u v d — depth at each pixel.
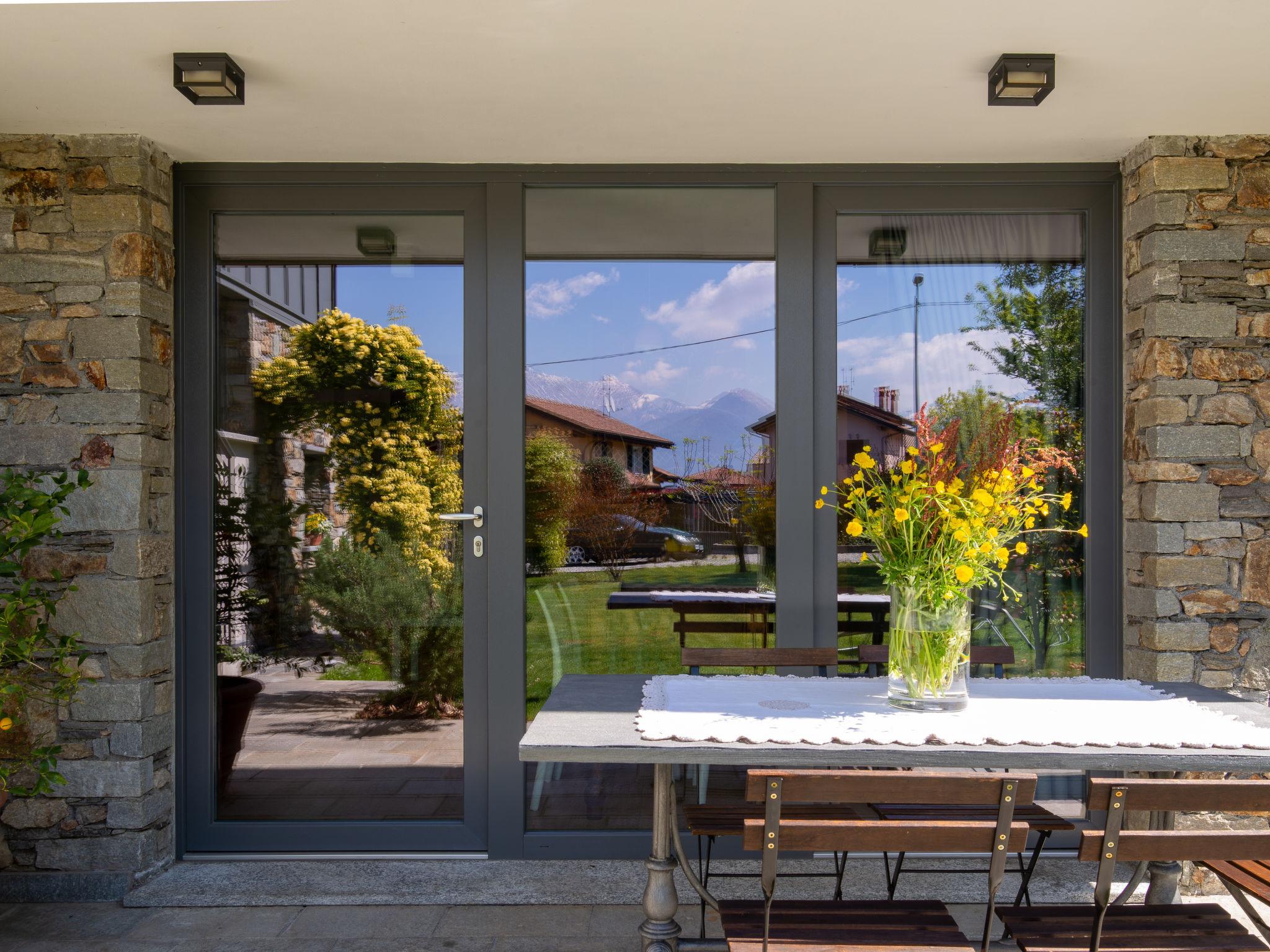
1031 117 3.12
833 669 3.47
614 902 3.14
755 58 2.72
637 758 2.13
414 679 3.52
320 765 3.51
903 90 2.92
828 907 2.13
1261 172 3.26
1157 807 1.85
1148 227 3.30
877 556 3.41
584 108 3.04
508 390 3.51
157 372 3.31
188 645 3.46
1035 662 3.55
